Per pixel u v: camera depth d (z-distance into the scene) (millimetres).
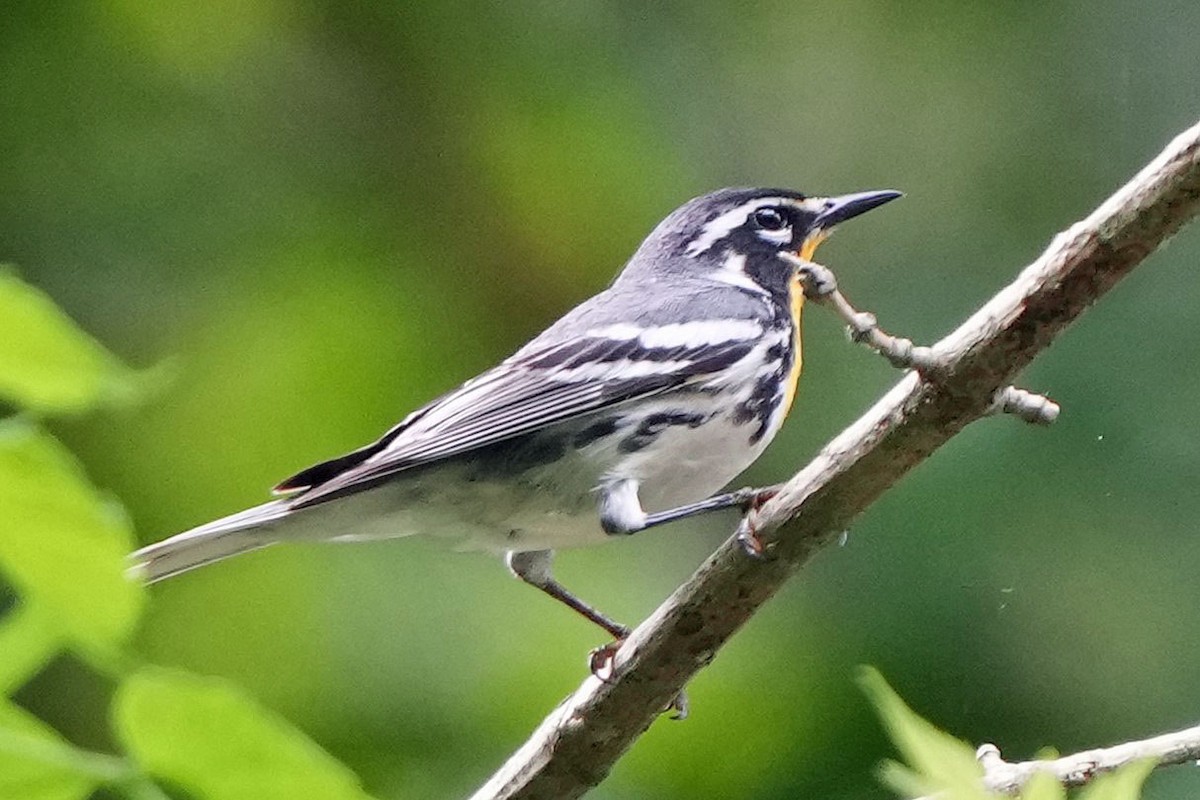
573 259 3010
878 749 2979
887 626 2980
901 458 2916
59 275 3000
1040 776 1865
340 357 3004
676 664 2926
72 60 3002
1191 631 2975
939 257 3020
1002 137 3025
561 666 2988
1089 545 2979
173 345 3002
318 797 1354
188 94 3006
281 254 3006
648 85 3018
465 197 3010
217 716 1340
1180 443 2980
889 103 3029
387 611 2990
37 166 3002
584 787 2934
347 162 3010
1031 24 3027
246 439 2998
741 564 2922
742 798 2980
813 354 3010
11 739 1372
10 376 1273
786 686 2980
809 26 3027
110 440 2994
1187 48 3021
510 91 3008
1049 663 2977
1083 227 2906
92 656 1330
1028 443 2984
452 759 2984
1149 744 2902
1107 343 2988
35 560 1307
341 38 3008
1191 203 2902
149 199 3004
